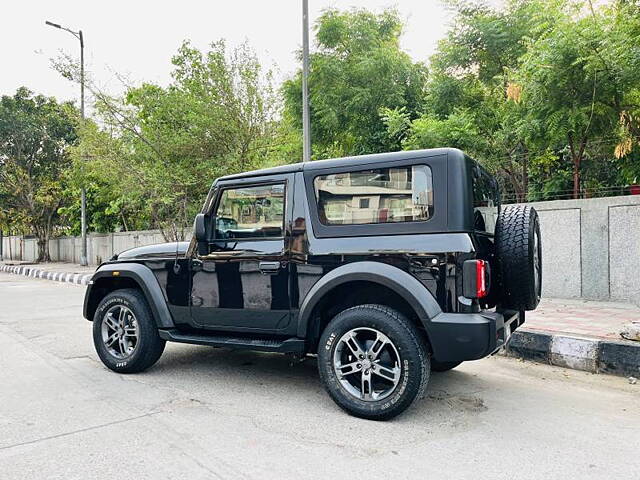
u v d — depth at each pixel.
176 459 2.95
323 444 3.18
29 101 24.17
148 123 12.89
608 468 2.86
